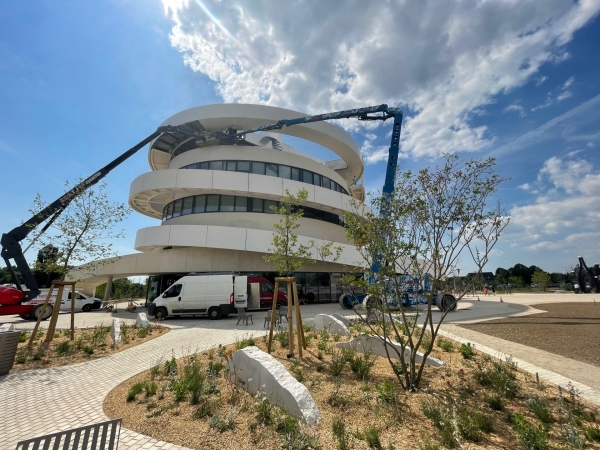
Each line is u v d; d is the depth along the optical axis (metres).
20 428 4.43
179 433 4.07
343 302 20.16
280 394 4.62
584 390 5.55
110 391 5.87
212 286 16.84
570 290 45.00
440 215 5.90
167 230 21.56
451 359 7.46
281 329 11.05
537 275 49.44
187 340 10.37
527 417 4.55
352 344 8.26
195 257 23.17
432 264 6.13
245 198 24.23
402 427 4.18
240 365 5.71
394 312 7.24
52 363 7.90
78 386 6.19
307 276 25.42
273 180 23.61
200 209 24.19
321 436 3.91
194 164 25.83
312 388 5.51
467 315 15.73
